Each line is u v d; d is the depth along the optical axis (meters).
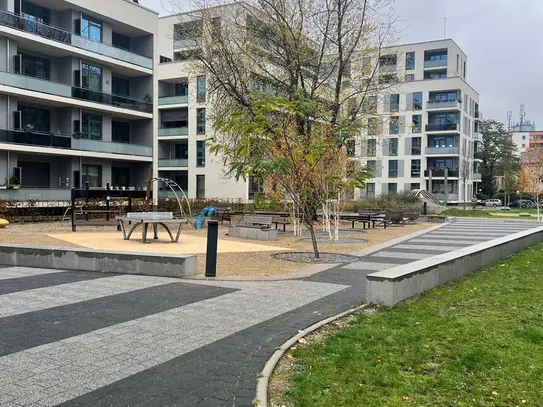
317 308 7.10
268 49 23.20
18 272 9.75
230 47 22.28
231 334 5.80
